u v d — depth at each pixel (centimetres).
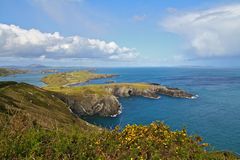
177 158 856
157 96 14812
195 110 10425
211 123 8138
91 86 15462
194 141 1002
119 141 935
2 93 6519
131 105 12594
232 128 7456
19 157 706
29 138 838
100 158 780
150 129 1041
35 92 8331
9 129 920
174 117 9319
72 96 11644
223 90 16550
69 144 834
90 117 11225
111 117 10875
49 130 1018
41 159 709
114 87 15688
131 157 812
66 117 6856
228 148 5725
